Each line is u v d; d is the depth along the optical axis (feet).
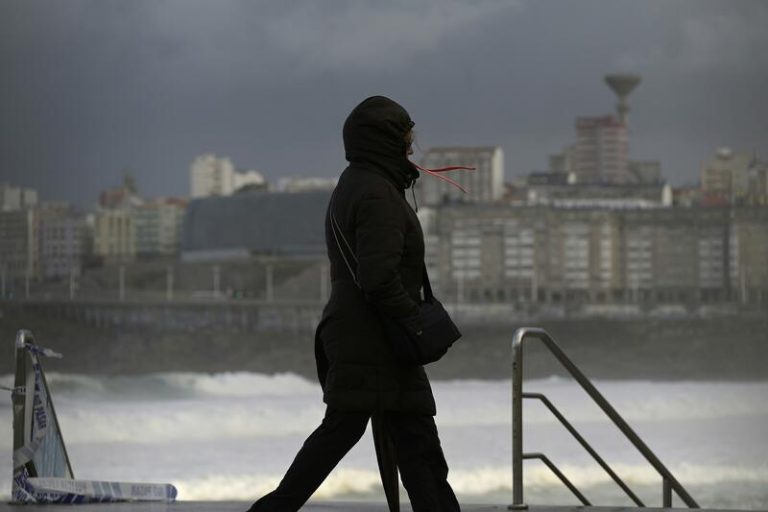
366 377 27.40
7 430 213.87
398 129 27.96
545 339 37.19
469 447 223.92
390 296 26.78
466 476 165.07
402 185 28.30
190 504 35.78
